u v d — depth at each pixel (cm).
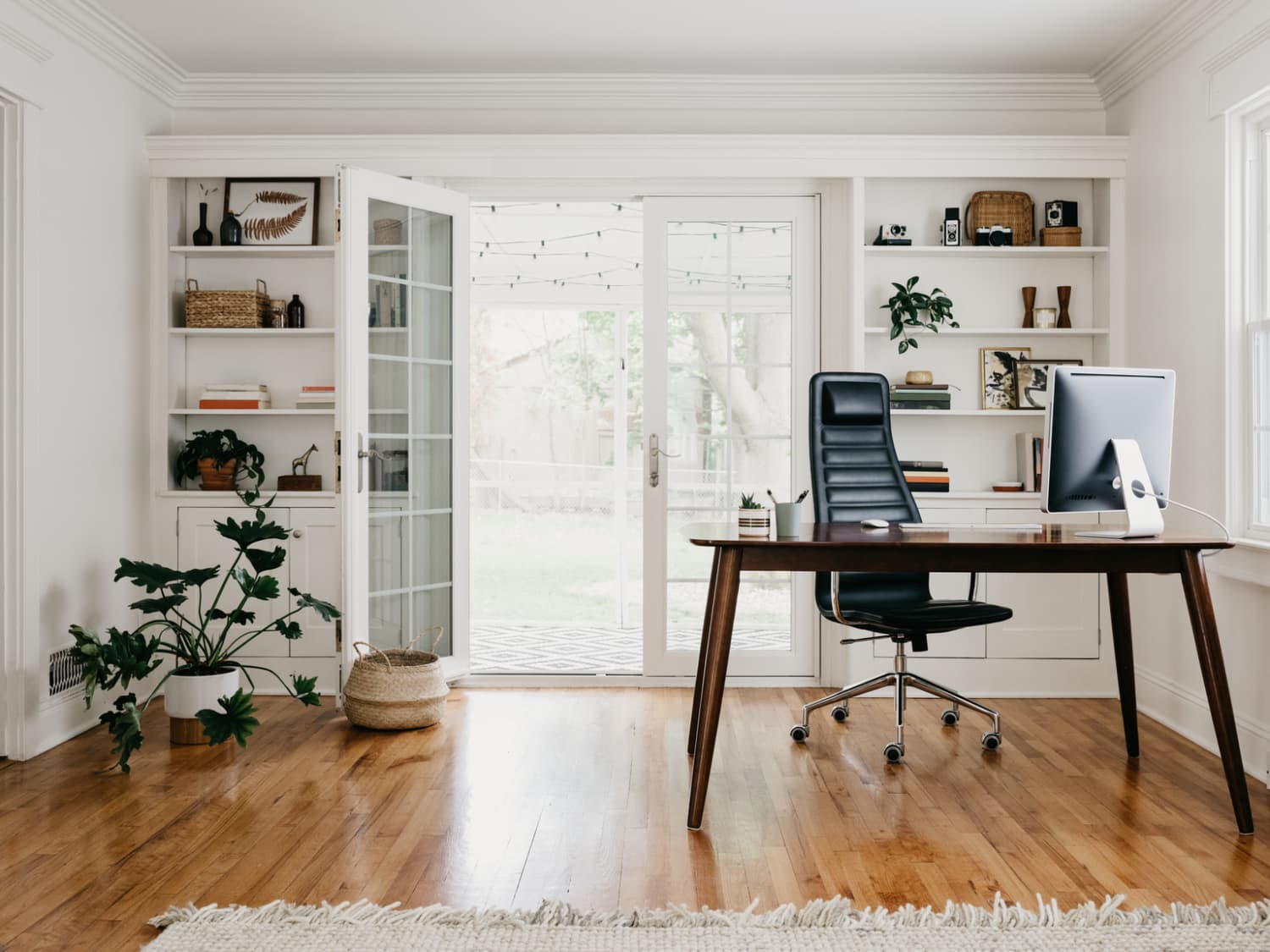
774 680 483
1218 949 216
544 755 365
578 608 712
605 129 481
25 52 360
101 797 318
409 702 395
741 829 290
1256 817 299
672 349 484
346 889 248
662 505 483
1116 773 343
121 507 433
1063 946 218
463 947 217
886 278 480
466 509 478
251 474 468
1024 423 480
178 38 431
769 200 480
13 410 359
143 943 220
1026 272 482
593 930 226
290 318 476
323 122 483
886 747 362
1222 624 374
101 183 417
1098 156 456
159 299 460
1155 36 414
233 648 399
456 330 473
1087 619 458
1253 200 368
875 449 398
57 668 382
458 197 471
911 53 445
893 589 405
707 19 410
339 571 458
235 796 318
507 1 395
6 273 359
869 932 225
